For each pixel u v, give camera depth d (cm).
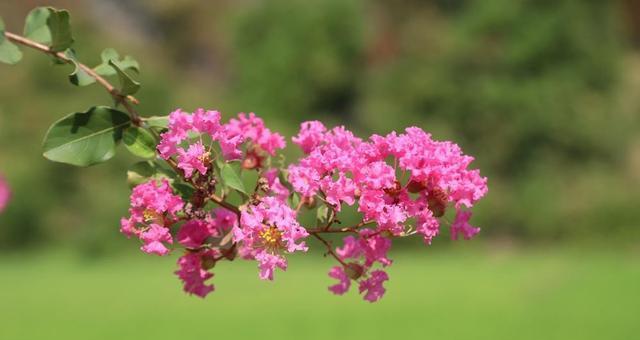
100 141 221
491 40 3359
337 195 209
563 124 3219
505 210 3084
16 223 2716
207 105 3319
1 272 2386
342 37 3553
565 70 3334
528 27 3334
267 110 3538
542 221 3042
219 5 4322
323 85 3522
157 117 224
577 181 3133
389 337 1411
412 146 214
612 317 1510
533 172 3184
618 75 3419
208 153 211
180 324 1577
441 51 3378
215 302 1833
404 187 213
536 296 1775
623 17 4131
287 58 3541
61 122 219
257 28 3631
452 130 3275
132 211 213
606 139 3247
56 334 1478
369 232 218
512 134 3231
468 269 2381
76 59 231
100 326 1554
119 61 229
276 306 1775
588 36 3356
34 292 2016
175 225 221
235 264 2580
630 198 2964
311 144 231
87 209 2725
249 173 235
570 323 1480
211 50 4297
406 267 2452
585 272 2056
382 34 3731
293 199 223
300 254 2653
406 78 3344
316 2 3550
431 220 212
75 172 2753
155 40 4306
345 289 220
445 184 209
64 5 3575
